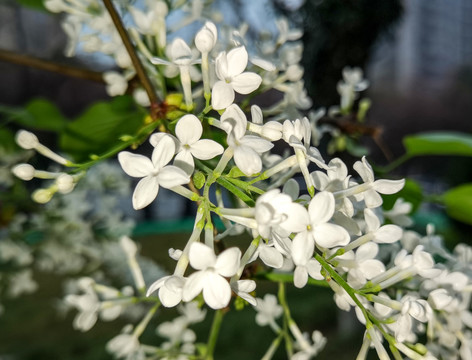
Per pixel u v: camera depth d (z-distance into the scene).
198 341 0.54
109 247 0.27
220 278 0.08
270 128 0.09
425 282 0.11
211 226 0.09
